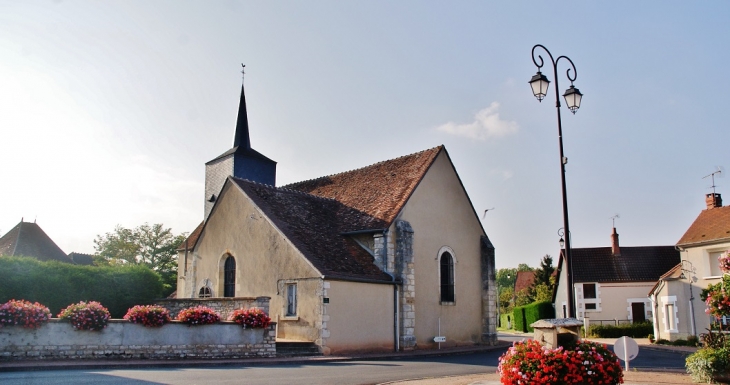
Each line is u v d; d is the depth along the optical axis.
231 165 29.70
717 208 27.92
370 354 19.84
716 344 14.13
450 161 26.59
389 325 21.58
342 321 19.62
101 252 47.91
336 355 18.91
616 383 9.78
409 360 18.67
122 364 14.45
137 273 22.97
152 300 22.88
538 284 59.09
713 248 26.03
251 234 22.16
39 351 14.65
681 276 27.55
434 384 11.84
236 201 23.17
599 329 34.59
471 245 27.19
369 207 24.28
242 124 31.12
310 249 20.66
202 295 23.66
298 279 20.05
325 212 24.83
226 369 14.31
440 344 24.05
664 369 15.98
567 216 14.03
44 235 35.97
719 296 12.89
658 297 29.88
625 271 39.00
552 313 44.94
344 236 23.39
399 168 26.16
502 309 72.25
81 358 15.04
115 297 22.02
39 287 19.91
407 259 22.41
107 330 15.42
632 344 13.94
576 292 39.22
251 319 17.23
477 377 13.26
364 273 21.11
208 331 16.62
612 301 38.56
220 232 23.52
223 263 23.27
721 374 12.18
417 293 23.30
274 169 31.55
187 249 29.27
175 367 14.77
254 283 21.56
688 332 27.06
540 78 14.66
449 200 26.16
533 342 10.16
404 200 23.27
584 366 9.52
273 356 17.56
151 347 15.85
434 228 24.84
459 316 25.47
